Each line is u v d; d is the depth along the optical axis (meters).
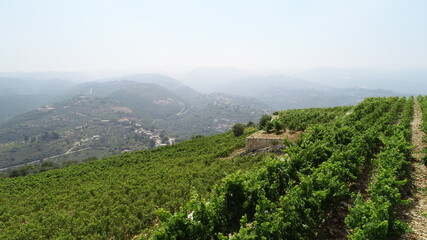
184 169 25.09
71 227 15.55
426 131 16.66
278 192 9.88
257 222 6.87
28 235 15.59
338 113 33.97
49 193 27.28
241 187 9.05
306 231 7.14
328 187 8.27
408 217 8.43
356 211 6.95
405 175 10.69
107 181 27.09
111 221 14.78
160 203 16.45
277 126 27.17
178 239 7.17
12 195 29.81
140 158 39.12
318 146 12.68
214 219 7.96
